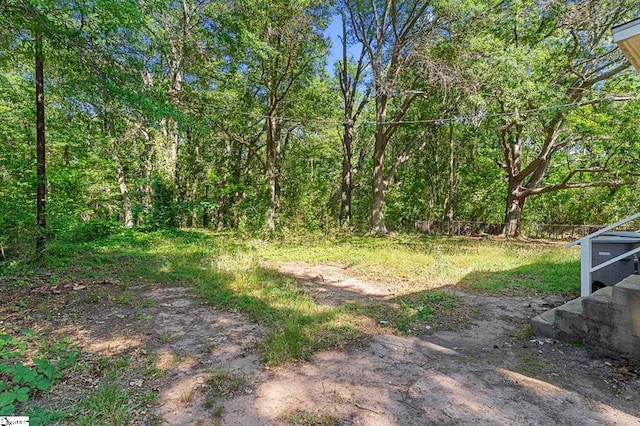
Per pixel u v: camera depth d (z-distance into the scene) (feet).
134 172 57.98
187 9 40.14
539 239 53.93
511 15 41.01
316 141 64.23
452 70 37.19
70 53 19.04
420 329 12.69
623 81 42.86
